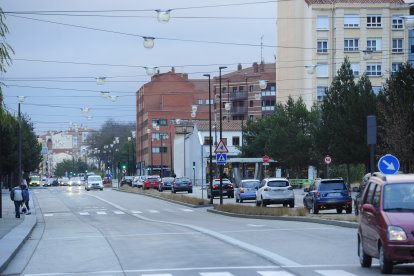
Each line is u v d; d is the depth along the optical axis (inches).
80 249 901.2
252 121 4025.6
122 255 812.0
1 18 825.5
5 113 885.2
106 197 3075.8
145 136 6378.0
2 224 1407.5
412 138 1996.8
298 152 3403.1
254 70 6195.9
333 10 3878.0
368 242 638.5
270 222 1406.3
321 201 1608.0
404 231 579.5
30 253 868.6
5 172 3806.6
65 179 5935.0
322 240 957.8
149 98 6392.7
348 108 2571.4
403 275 593.9
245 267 669.9
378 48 3833.7
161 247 894.4
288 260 722.8
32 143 4658.0
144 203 2513.5
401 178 638.5
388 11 3828.7
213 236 1047.6
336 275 601.6
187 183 3376.0
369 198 664.4
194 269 661.3
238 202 2362.2
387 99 2191.2
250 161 3452.3
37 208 2222.0
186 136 5300.2
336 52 3855.8
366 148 2524.6
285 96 4047.7
